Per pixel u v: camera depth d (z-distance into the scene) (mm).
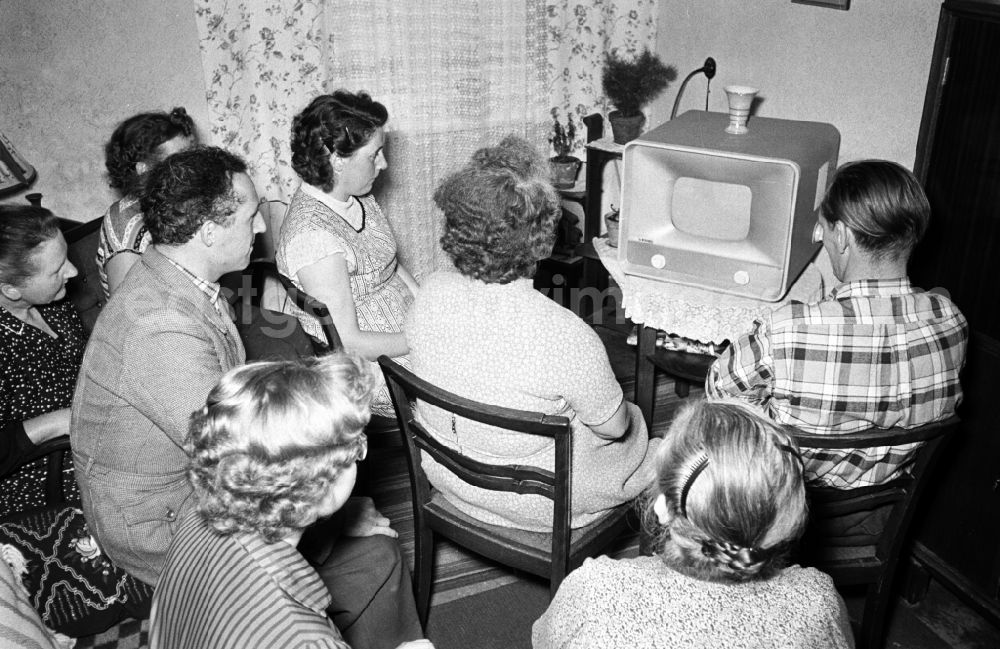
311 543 1561
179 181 1497
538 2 3143
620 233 2309
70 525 1633
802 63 2631
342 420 1049
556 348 1440
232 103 2914
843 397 1528
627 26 3291
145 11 2691
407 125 3029
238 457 1003
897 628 2068
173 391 1461
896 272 1534
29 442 1714
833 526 1729
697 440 953
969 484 1950
